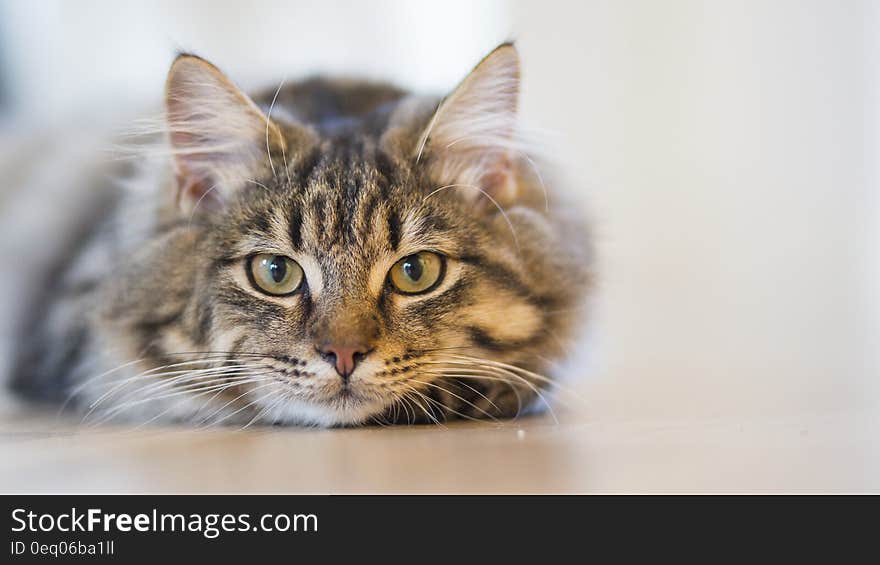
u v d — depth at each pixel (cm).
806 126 87
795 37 86
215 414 48
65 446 42
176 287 48
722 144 86
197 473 38
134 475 38
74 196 54
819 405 51
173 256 49
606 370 57
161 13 77
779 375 62
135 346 49
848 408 50
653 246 85
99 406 49
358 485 37
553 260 51
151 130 50
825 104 87
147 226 50
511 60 50
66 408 51
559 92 81
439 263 48
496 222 50
